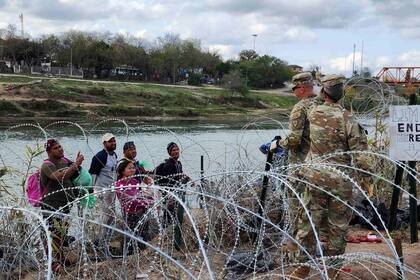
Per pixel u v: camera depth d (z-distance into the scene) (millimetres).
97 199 4953
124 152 7102
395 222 7465
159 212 4949
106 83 67500
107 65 89062
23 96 48281
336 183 4914
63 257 5070
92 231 4910
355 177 5125
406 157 6535
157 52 100375
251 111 64125
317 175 4949
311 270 5270
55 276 4754
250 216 5832
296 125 5395
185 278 4586
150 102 60750
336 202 4957
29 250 4453
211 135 31828
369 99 9000
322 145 5016
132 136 24906
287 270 5211
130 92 61656
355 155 4980
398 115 6500
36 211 3652
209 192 5293
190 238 5539
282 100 76375
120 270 4797
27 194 6336
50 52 87812
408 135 6500
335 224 4996
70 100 52188
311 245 5051
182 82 98062
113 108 51000
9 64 84812
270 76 99438
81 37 91000
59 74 77625
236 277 4891
